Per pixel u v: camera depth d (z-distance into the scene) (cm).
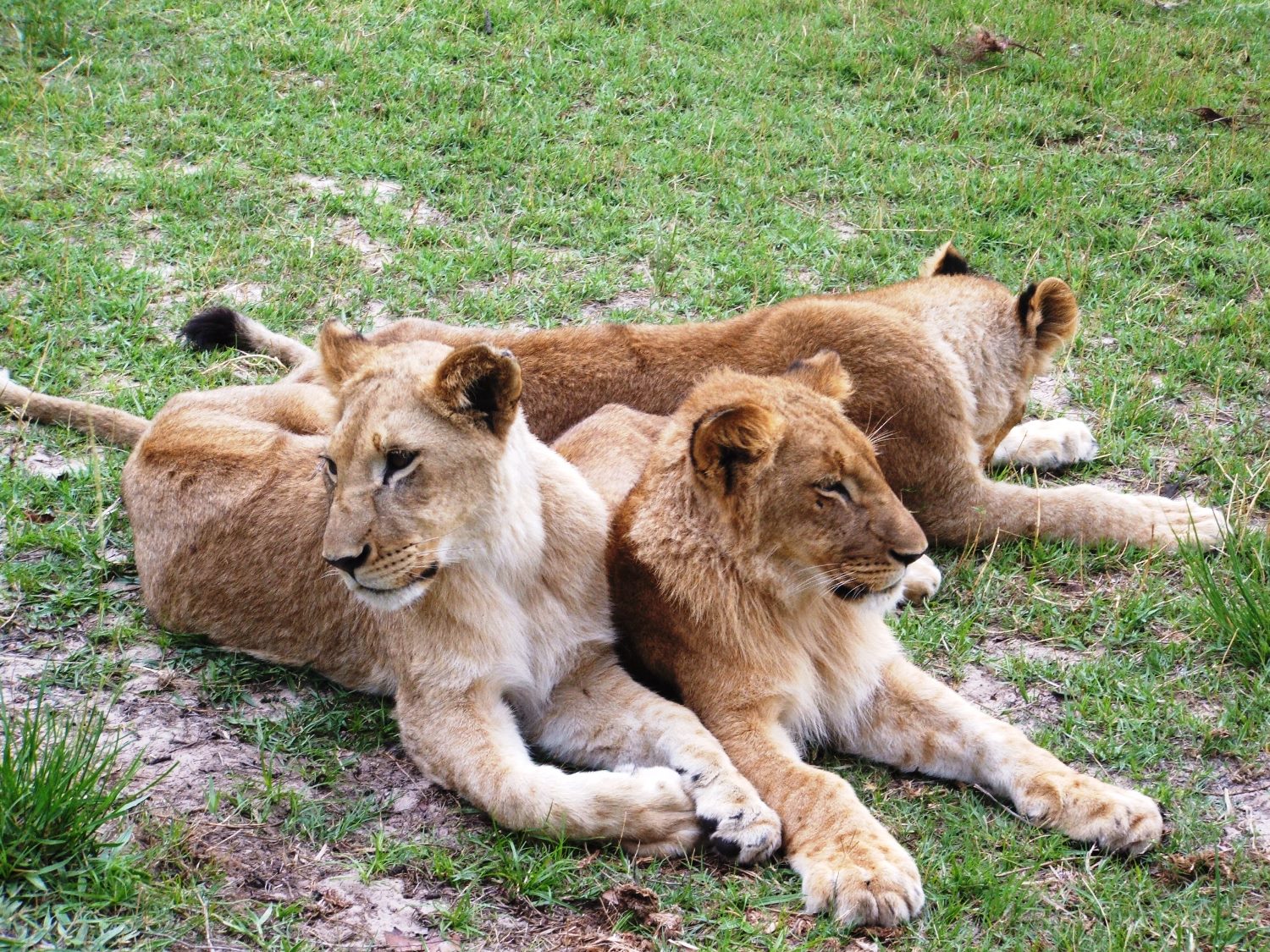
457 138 1049
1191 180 1039
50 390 734
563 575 545
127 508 610
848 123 1116
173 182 962
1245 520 653
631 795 463
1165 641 580
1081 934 425
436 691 506
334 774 496
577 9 1272
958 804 495
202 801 472
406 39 1190
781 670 520
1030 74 1221
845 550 512
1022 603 620
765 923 432
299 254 892
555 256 917
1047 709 544
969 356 703
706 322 750
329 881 441
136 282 845
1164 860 458
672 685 537
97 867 425
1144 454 738
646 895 438
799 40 1243
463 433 500
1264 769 503
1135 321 864
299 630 556
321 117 1071
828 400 541
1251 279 909
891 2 1341
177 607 577
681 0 1305
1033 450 740
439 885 444
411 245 910
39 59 1134
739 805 465
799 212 987
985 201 1001
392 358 519
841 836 454
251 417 631
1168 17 1393
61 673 538
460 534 501
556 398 682
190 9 1223
